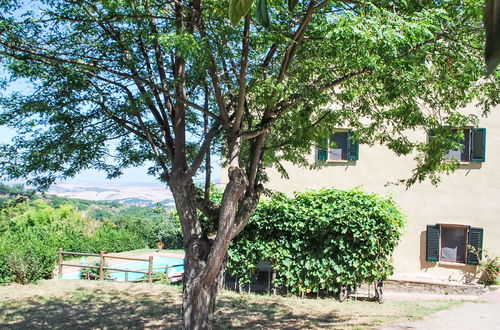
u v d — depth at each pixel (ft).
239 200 23.73
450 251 47.21
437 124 26.61
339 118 29.40
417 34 19.26
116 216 103.40
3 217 71.87
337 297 40.16
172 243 93.66
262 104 21.35
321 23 21.43
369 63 19.36
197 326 22.17
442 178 47.62
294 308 34.73
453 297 41.22
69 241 71.87
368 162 50.06
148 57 25.44
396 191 48.88
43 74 23.81
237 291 41.81
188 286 22.74
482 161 46.32
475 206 46.44
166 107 25.57
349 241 38.22
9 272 43.47
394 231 38.45
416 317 31.22
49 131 25.32
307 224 38.88
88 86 24.86
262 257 39.99
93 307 34.50
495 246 45.57
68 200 127.75
